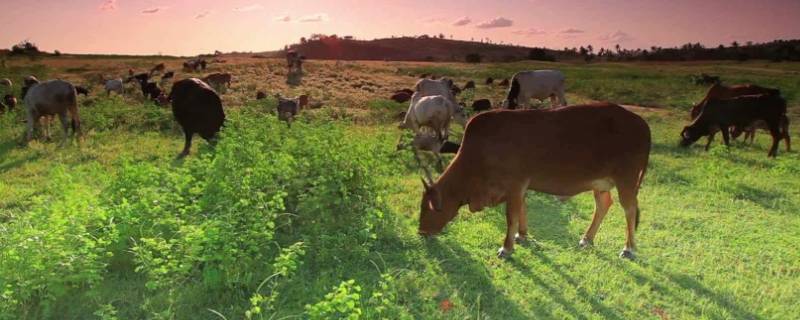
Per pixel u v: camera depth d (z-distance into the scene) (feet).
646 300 18.06
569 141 20.06
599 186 20.77
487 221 25.70
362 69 154.10
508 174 20.47
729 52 376.27
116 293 17.99
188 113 38.47
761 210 27.68
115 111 55.36
